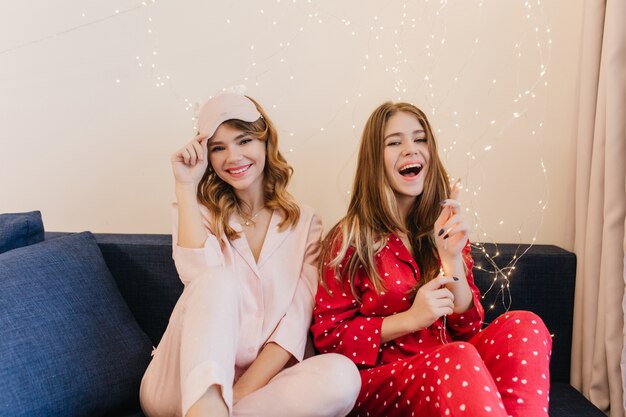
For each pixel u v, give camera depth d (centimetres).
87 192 197
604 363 165
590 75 168
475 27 183
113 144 195
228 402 115
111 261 177
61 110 195
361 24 184
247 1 186
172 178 195
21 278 140
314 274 159
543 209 188
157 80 191
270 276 154
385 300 149
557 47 183
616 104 155
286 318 150
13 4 191
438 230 146
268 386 127
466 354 119
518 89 184
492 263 175
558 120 185
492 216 189
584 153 171
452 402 114
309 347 158
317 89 187
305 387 123
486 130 186
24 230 159
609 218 159
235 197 162
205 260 147
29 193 199
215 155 154
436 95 185
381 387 137
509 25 182
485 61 184
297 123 189
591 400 168
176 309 130
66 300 145
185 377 115
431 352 126
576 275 175
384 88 186
